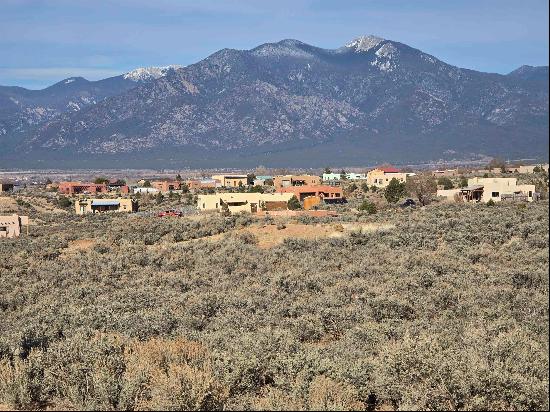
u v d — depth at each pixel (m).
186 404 18.84
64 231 141.62
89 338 29.64
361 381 21.20
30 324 38.12
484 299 35.94
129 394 20.31
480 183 144.50
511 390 18.14
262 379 22.73
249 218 123.88
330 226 99.88
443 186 180.62
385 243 76.25
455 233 73.31
